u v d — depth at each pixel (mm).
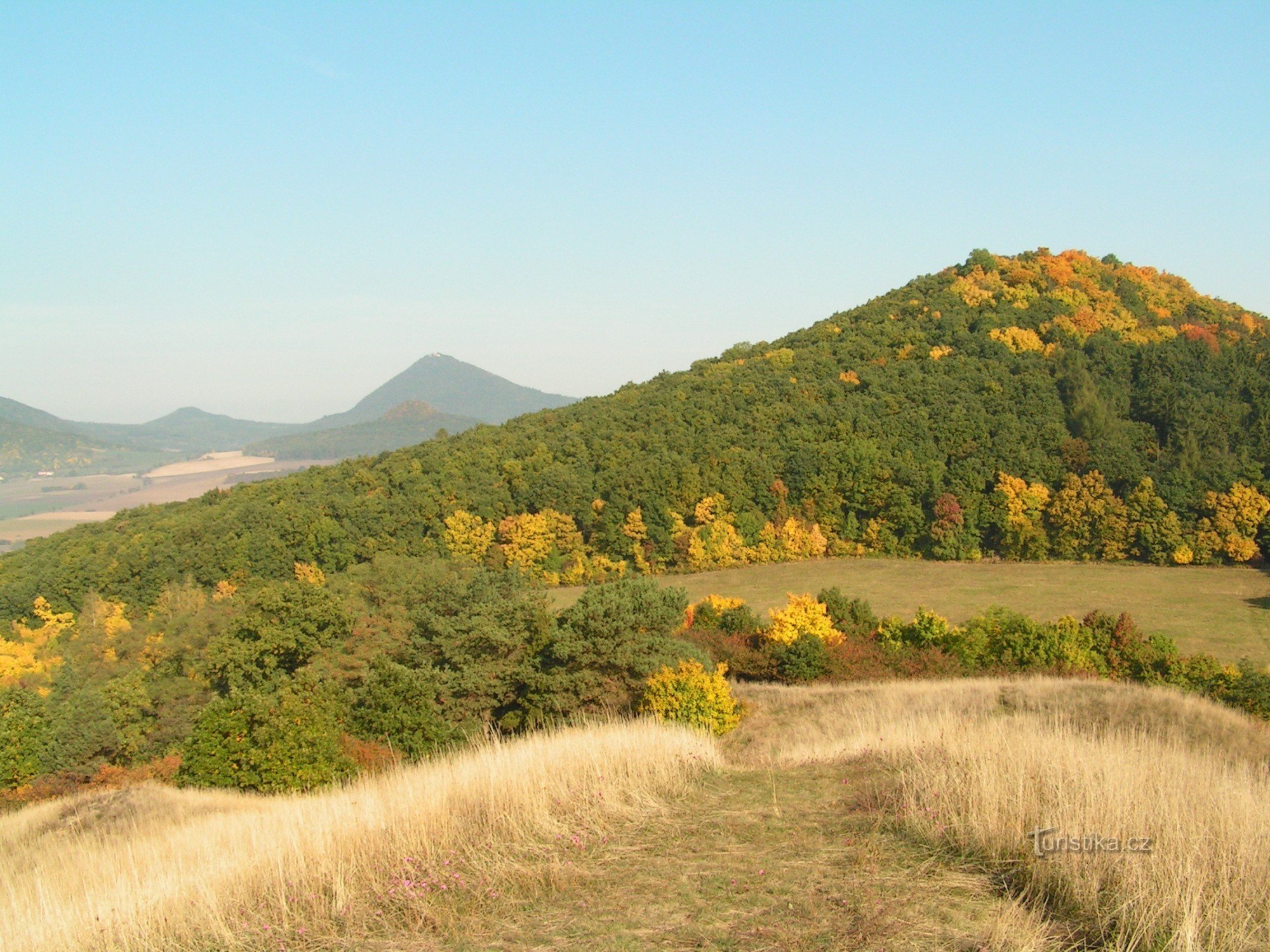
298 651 34500
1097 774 8070
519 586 35188
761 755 14203
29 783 26172
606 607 24734
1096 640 30469
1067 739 9938
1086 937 5469
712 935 5543
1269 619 45000
